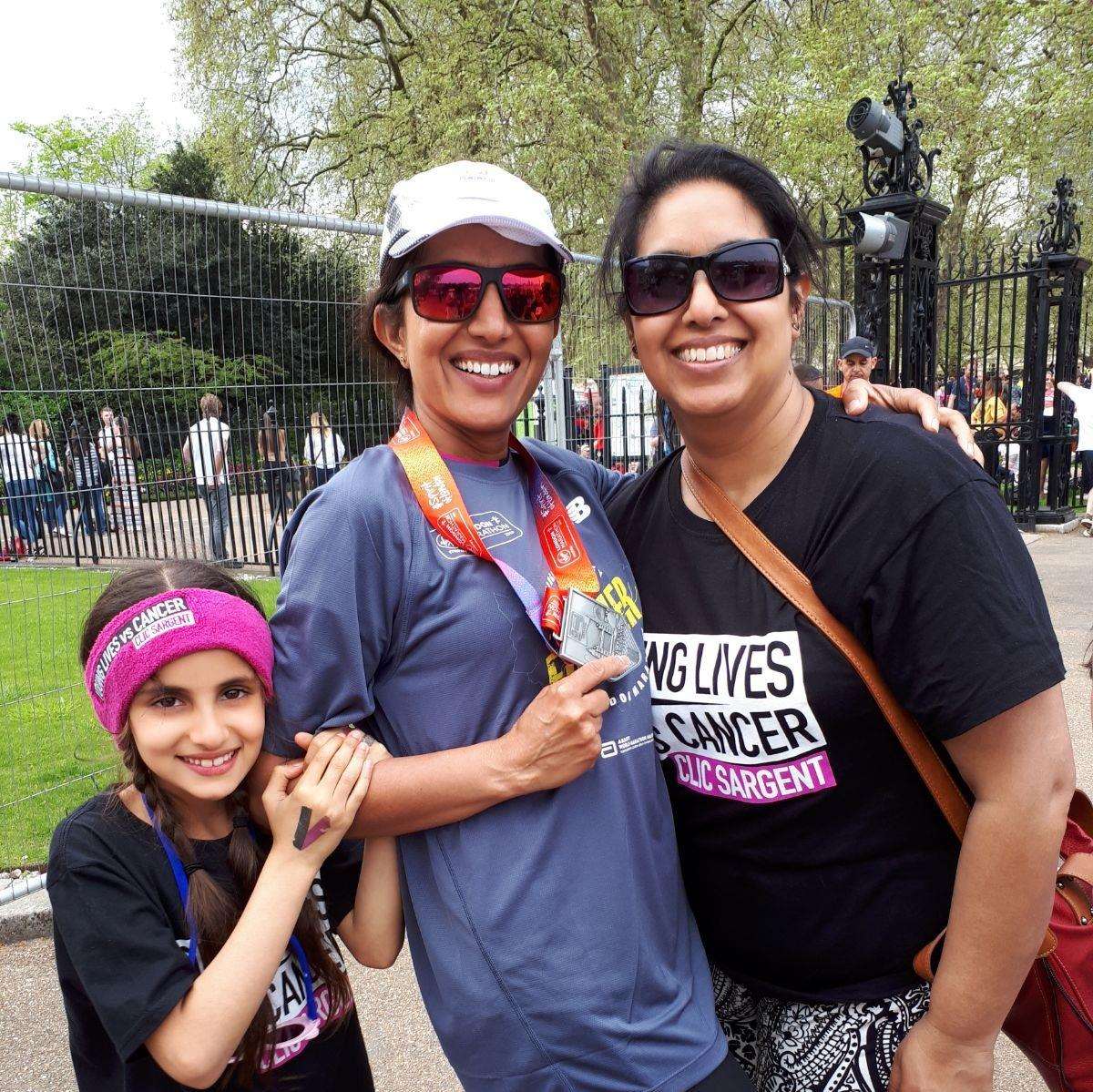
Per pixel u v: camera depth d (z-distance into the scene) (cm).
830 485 123
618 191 143
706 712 132
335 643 119
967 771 118
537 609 126
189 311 352
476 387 131
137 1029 114
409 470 128
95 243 326
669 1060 125
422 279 128
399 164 1468
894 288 762
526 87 1293
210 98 1545
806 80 1397
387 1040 243
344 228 393
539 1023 120
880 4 1426
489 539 130
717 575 132
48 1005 257
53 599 382
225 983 116
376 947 138
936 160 1395
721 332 127
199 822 133
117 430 342
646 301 130
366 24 1572
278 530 492
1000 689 110
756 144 1453
